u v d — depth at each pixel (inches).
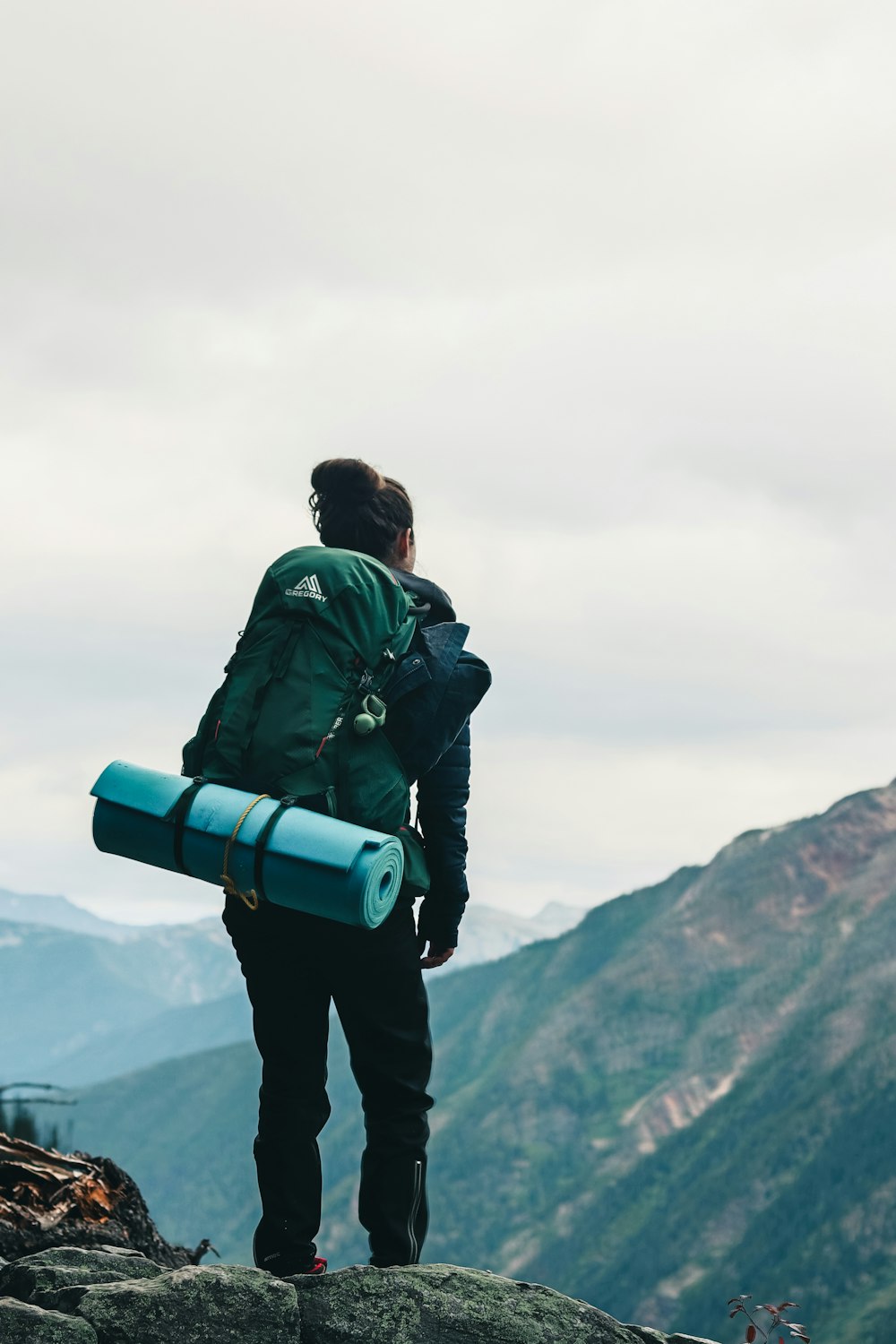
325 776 136.0
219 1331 120.3
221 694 142.7
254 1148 149.2
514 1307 127.3
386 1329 123.6
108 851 141.8
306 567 142.4
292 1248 144.9
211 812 134.2
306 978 145.9
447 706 141.6
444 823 144.2
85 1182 242.2
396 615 142.6
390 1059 145.7
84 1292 121.5
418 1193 147.9
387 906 133.6
